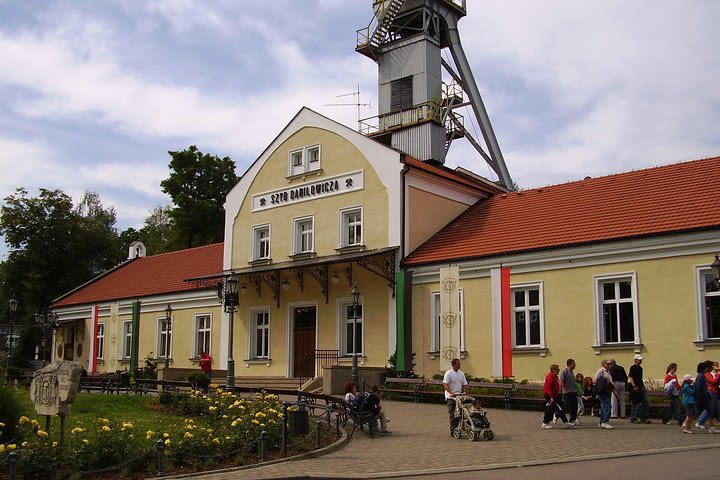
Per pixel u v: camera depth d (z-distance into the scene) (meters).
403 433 18.58
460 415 17.47
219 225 65.25
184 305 39.78
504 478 11.99
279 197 34.84
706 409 17.50
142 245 52.69
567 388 18.92
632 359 23.45
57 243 58.75
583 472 12.29
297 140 34.56
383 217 30.45
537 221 28.14
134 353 40.91
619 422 19.92
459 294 27.86
